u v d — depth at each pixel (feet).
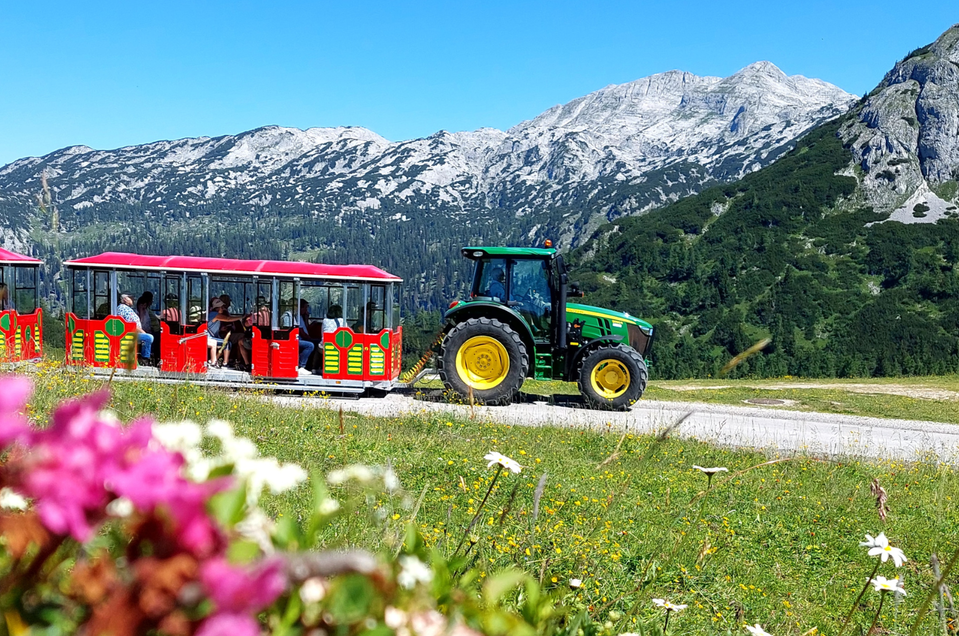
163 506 2.54
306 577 2.63
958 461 50.39
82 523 2.52
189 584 2.37
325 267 53.01
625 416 55.06
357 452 32.04
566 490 30.50
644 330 59.93
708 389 94.02
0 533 2.63
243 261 52.70
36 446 2.61
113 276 50.75
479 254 57.77
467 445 38.32
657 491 33.63
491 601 4.31
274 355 51.96
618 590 17.37
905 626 21.13
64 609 2.69
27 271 55.83
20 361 48.98
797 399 84.38
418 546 5.38
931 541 30.66
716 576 22.68
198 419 32.58
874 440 56.75
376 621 3.16
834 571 26.78
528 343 56.90
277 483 3.93
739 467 41.73
